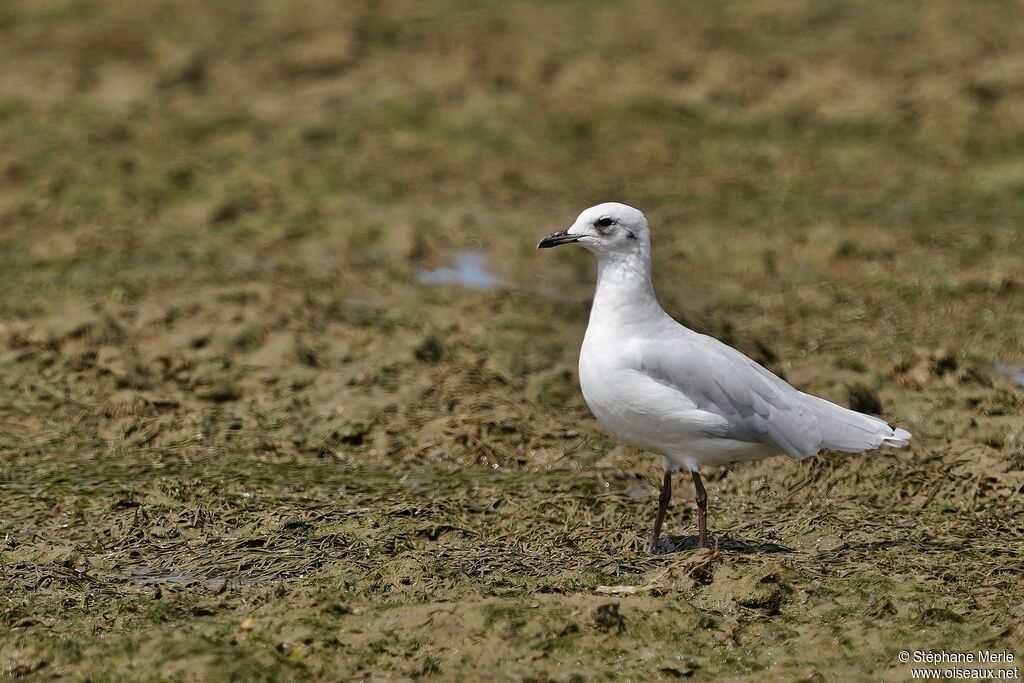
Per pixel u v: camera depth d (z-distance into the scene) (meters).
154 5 31.75
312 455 13.38
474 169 23.45
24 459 13.09
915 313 17.59
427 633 9.23
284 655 9.05
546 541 11.27
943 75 26.31
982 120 24.59
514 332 16.64
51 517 11.74
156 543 11.25
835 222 20.92
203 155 23.67
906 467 12.66
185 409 14.33
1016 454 13.11
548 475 12.96
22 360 15.10
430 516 11.74
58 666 8.98
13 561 10.82
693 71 27.31
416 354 15.73
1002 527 11.50
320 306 17.41
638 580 10.38
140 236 20.06
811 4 30.75
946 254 19.55
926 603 9.73
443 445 13.44
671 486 12.45
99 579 10.55
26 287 17.95
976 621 9.52
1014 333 16.78
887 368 15.35
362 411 14.14
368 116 25.64
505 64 27.77
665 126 25.11
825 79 26.77
